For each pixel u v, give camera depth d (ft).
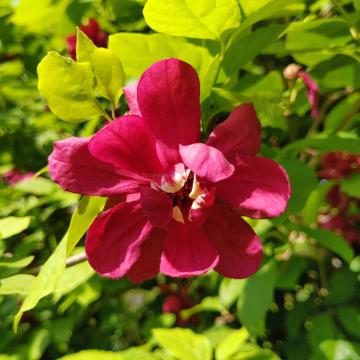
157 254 0.53
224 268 0.52
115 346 1.22
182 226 0.52
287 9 0.66
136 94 0.53
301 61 0.77
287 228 0.86
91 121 0.81
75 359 0.70
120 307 1.19
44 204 1.08
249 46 0.65
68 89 0.55
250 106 0.52
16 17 0.97
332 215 1.03
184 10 0.55
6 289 0.63
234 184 0.51
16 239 0.98
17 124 1.10
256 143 0.52
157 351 0.81
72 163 0.50
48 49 1.04
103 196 0.50
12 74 1.14
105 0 0.92
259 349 0.77
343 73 0.77
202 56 0.66
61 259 0.53
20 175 1.10
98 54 0.55
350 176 0.89
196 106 0.52
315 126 0.86
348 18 0.68
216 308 0.98
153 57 0.65
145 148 0.51
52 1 0.94
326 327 0.86
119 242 0.50
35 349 0.93
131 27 0.93
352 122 0.83
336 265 1.07
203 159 0.47
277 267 0.87
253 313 0.79
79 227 0.52
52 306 1.02
